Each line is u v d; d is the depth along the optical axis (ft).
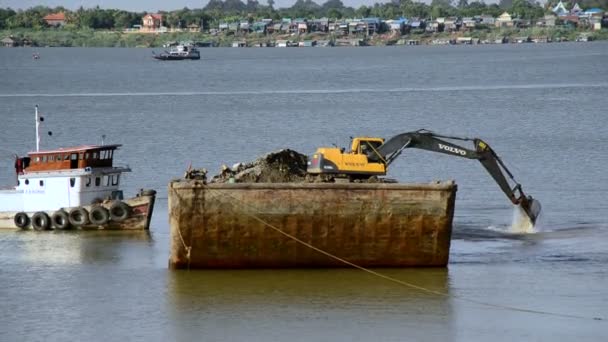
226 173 467.11
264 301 413.80
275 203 440.04
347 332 380.17
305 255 447.01
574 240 518.78
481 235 531.91
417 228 446.19
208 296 420.36
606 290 428.56
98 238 536.83
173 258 450.30
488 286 433.48
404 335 377.71
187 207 438.40
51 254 500.74
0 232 556.10
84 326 389.19
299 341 371.76
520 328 384.47
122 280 447.83
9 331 384.88
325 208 440.86
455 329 383.45
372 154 470.80
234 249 446.19
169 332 381.40
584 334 378.32
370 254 449.06
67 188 561.02
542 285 435.53
